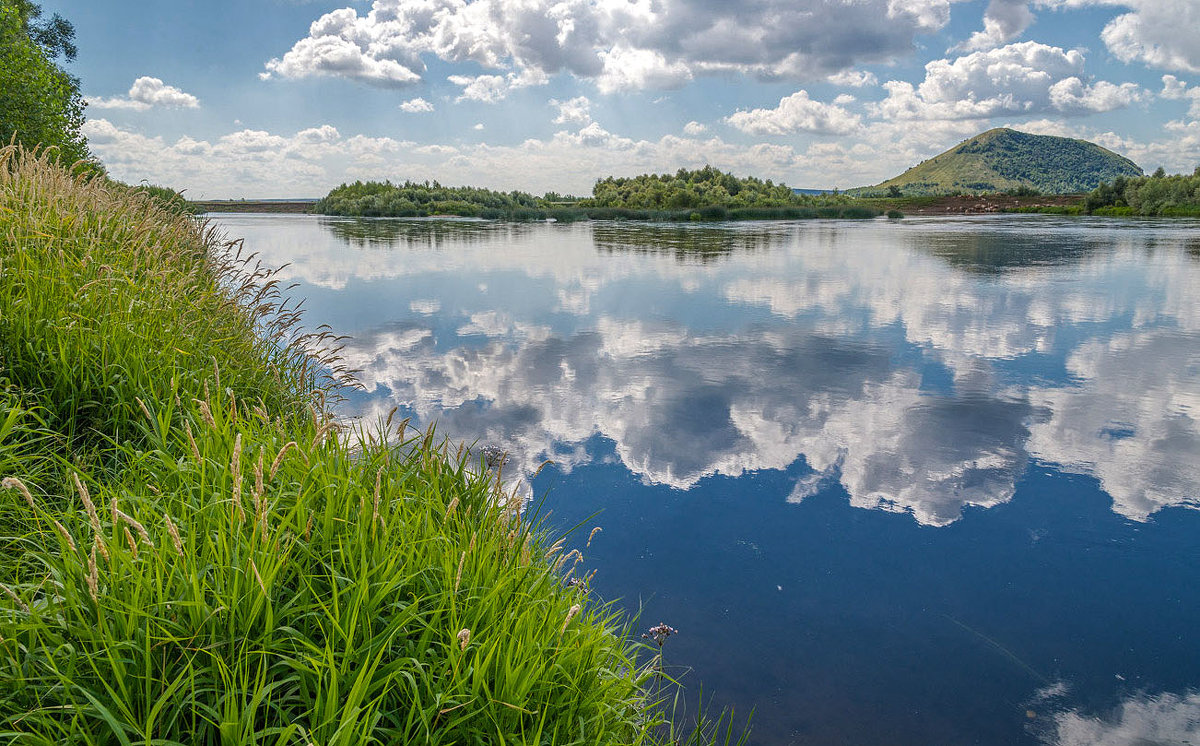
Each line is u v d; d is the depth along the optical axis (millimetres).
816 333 11156
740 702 3115
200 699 1729
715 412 7152
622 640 2914
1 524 2408
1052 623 3779
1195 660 3498
